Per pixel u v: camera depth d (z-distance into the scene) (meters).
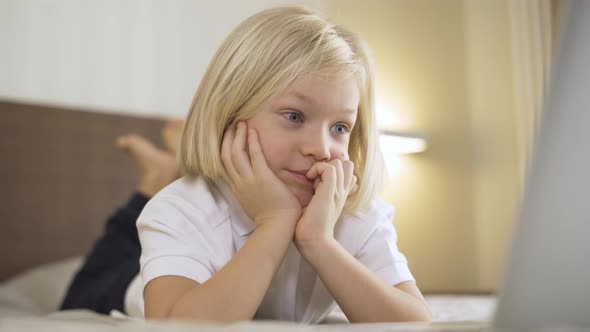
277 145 0.70
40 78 2.26
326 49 0.70
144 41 2.45
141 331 0.29
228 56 0.75
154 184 1.76
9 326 0.33
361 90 0.77
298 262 0.77
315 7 2.62
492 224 2.11
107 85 2.37
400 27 2.45
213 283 0.61
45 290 1.75
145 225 0.71
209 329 0.29
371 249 0.80
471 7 2.28
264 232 0.66
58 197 2.20
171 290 0.63
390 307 0.65
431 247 2.25
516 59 2.07
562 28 0.29
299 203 0.70
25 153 2.17
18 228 2.12
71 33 2.32
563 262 0.28
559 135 0.28
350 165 0.72
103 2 2.38
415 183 2.29
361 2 2.56
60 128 2.24
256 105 0.71
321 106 0.69
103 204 2.28
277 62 0.70
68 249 2.20
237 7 2.63
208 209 0.73
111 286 1.37
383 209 0.87
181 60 2.51
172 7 2.51
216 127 0.75
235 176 0.72
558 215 0.28
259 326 0.32
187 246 0.68
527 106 2.01
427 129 2.31
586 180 0.28
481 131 2.19
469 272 2.15
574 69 0.28
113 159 2.32
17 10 2.24
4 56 2.21
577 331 0.26
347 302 0.66
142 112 2.43
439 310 1.02
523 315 0.29
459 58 2.29
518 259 0.29
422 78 2.36
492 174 2.14
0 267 2.07
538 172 0.29
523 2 2.05
